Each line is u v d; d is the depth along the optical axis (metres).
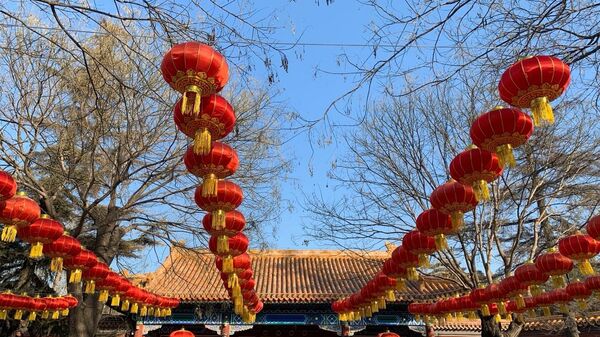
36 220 7.76
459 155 5.98
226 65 4.88
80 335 14.88
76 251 9.01
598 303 18.36
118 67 11.86
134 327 20.00
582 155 14.99
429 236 7.71
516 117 5.18
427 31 6.50
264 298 18.42
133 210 15.43
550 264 9.35
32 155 14.20
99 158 14.72
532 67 4.68
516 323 15.55
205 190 6.13
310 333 21.39
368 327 20.48
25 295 12.45
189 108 4.92
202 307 19.17
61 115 13.17
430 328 19.09
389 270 9.88
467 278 16.09
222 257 9.12
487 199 5.93
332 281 20.61
